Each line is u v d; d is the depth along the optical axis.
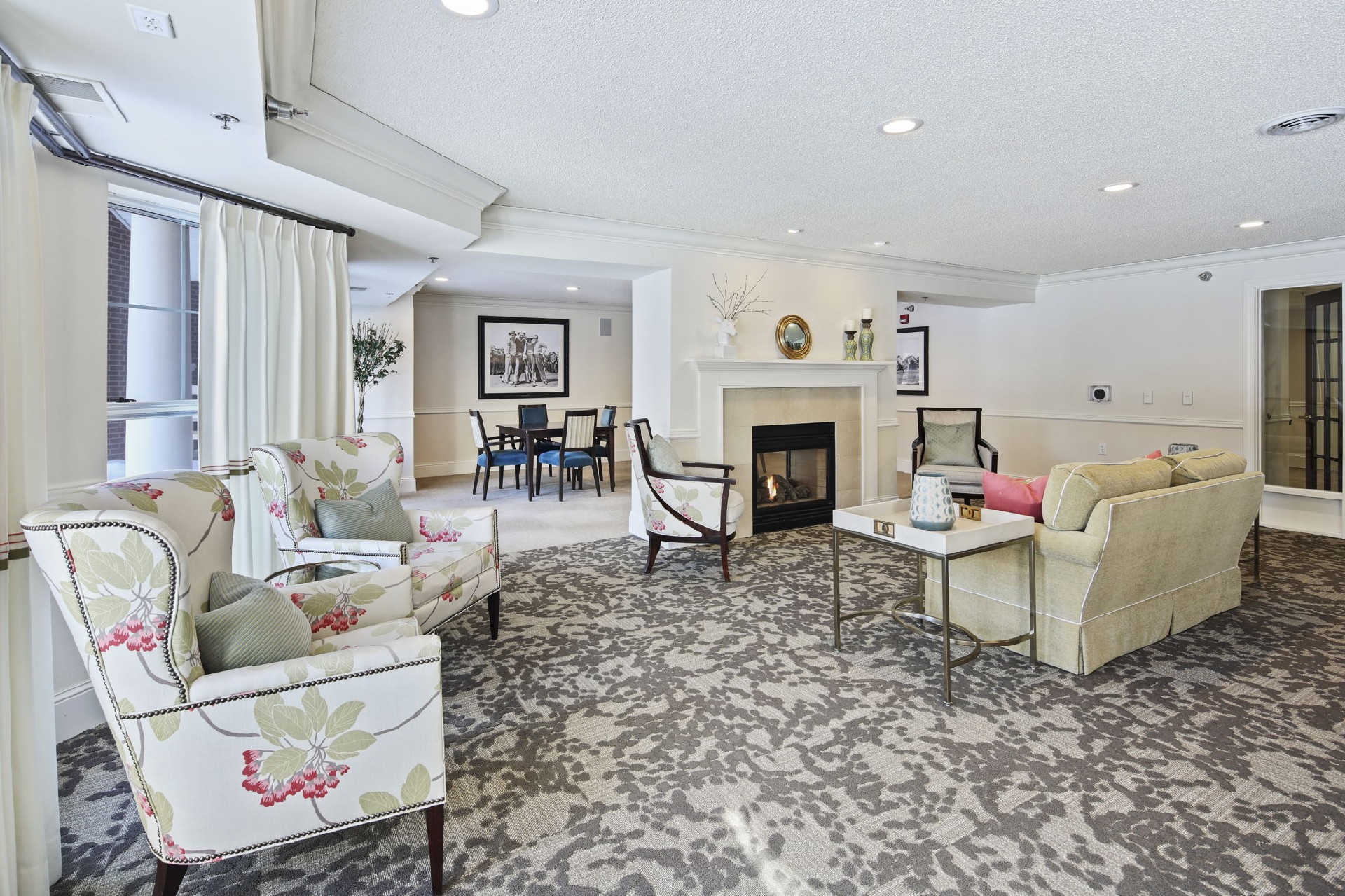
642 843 1.70
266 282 2.99
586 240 4.46
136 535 1.31
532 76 2.35
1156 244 5.15
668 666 2.79
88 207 2.35
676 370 4.88
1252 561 4.30
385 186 3.03
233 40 1.60
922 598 3.29
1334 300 4.94
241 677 1.40
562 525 5.62
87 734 2.28
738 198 3.92
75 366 2.30
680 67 2.28
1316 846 1.67
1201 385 5.61
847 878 1.57
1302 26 2.00
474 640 3.08
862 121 2.75
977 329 7.33
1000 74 2.32
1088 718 2.32
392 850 1.68
